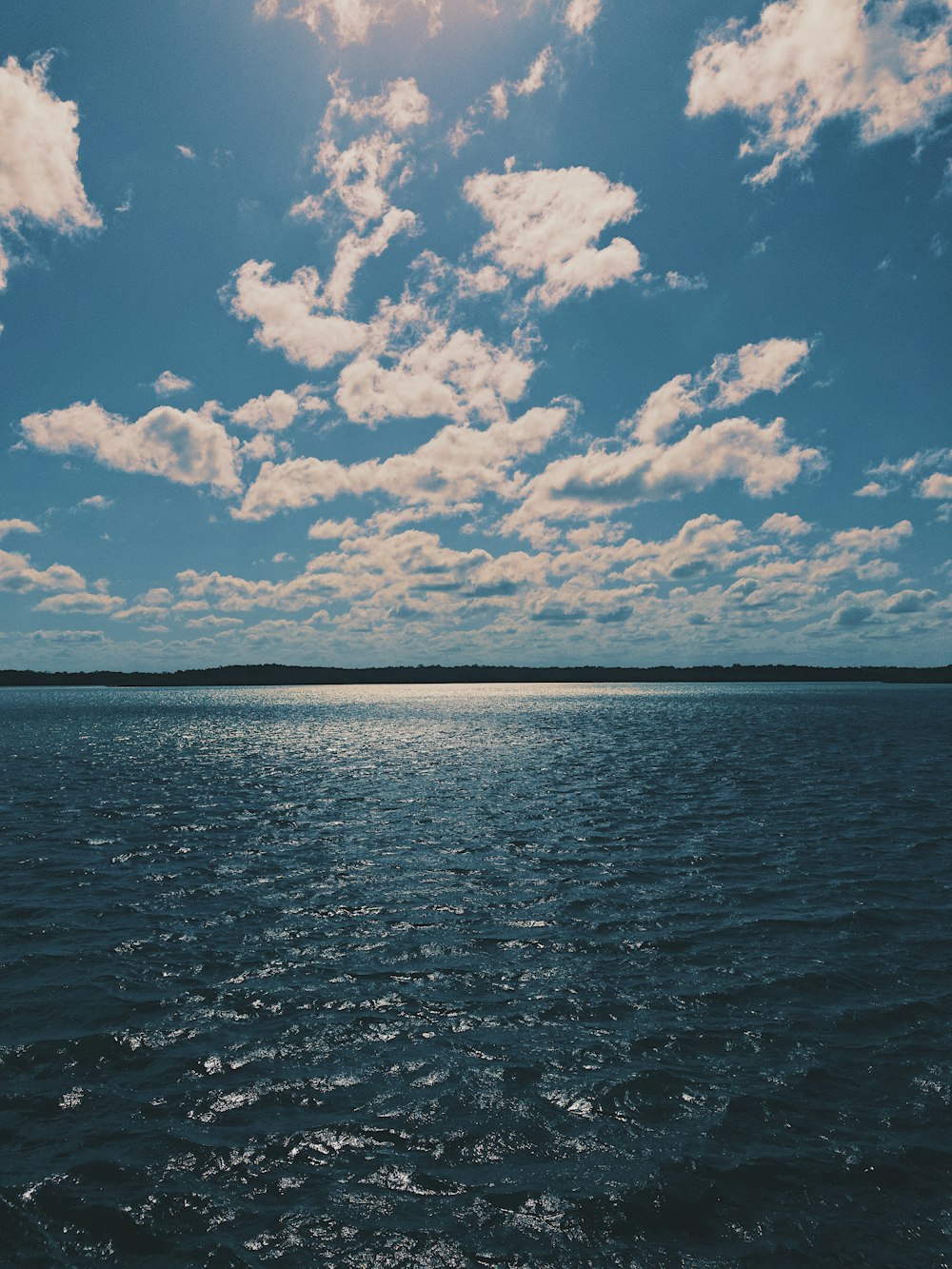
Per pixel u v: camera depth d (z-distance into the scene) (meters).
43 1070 9.46
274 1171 7.56
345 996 11.63
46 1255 6.45
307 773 39.78
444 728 79.88
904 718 88.06
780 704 140.00
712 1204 7.02
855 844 21.34
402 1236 6.68
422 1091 8.97
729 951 13.35
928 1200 7.07
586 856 20.16
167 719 104.88
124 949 13.57
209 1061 9.70
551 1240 6.61
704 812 26.62
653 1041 10.16
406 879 18.03
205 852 20.81
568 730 73.75
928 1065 9.48
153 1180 7.41
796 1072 9.33
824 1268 6.27
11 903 16.17
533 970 12.57
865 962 12.79
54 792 32.69
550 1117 8.44
